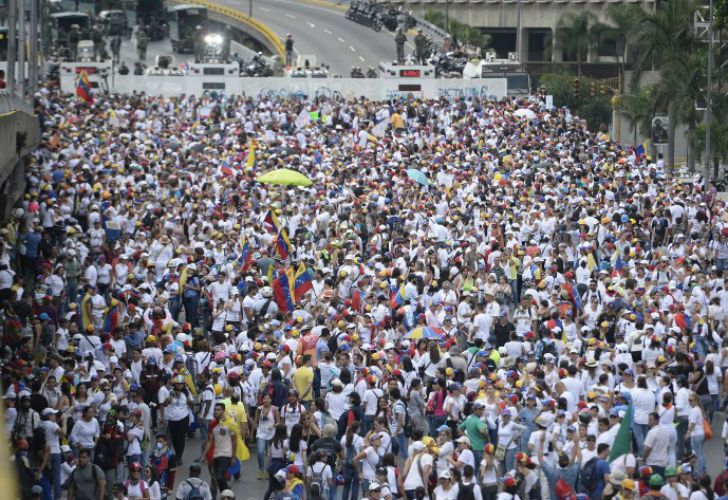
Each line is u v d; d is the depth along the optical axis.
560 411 55.78
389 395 62.03
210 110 171.75
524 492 53.75
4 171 90.75
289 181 109.81
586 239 94.88
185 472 64.31
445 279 89.50
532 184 122.06
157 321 73.62
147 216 104.81
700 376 68.25
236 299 81.44
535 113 169.50
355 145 150.88
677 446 63.19
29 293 78.50
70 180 113.81
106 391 60.78
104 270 89.56
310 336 69.44
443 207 111.81
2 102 92.38
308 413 60.03
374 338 73.88
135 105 172.12
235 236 97.56
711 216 121.31
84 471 54.47
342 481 56.38
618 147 149.12
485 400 58.88
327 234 103.75
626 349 68.12
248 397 66.12
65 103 173.62
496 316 77.44
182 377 63.81
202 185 120.62
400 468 63.75
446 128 161.75
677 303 79.25
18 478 53.00
